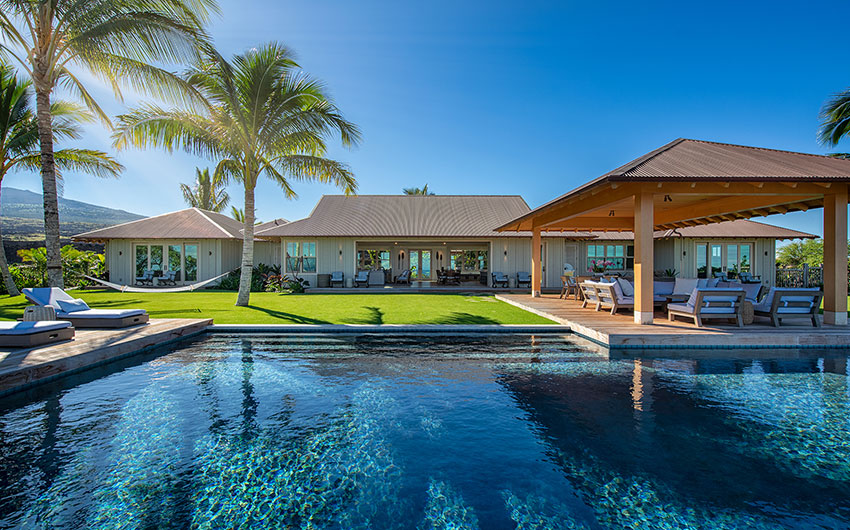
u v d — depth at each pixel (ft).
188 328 27.78
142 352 23.62
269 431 13.16
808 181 24.94
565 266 69.31
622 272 72.13
